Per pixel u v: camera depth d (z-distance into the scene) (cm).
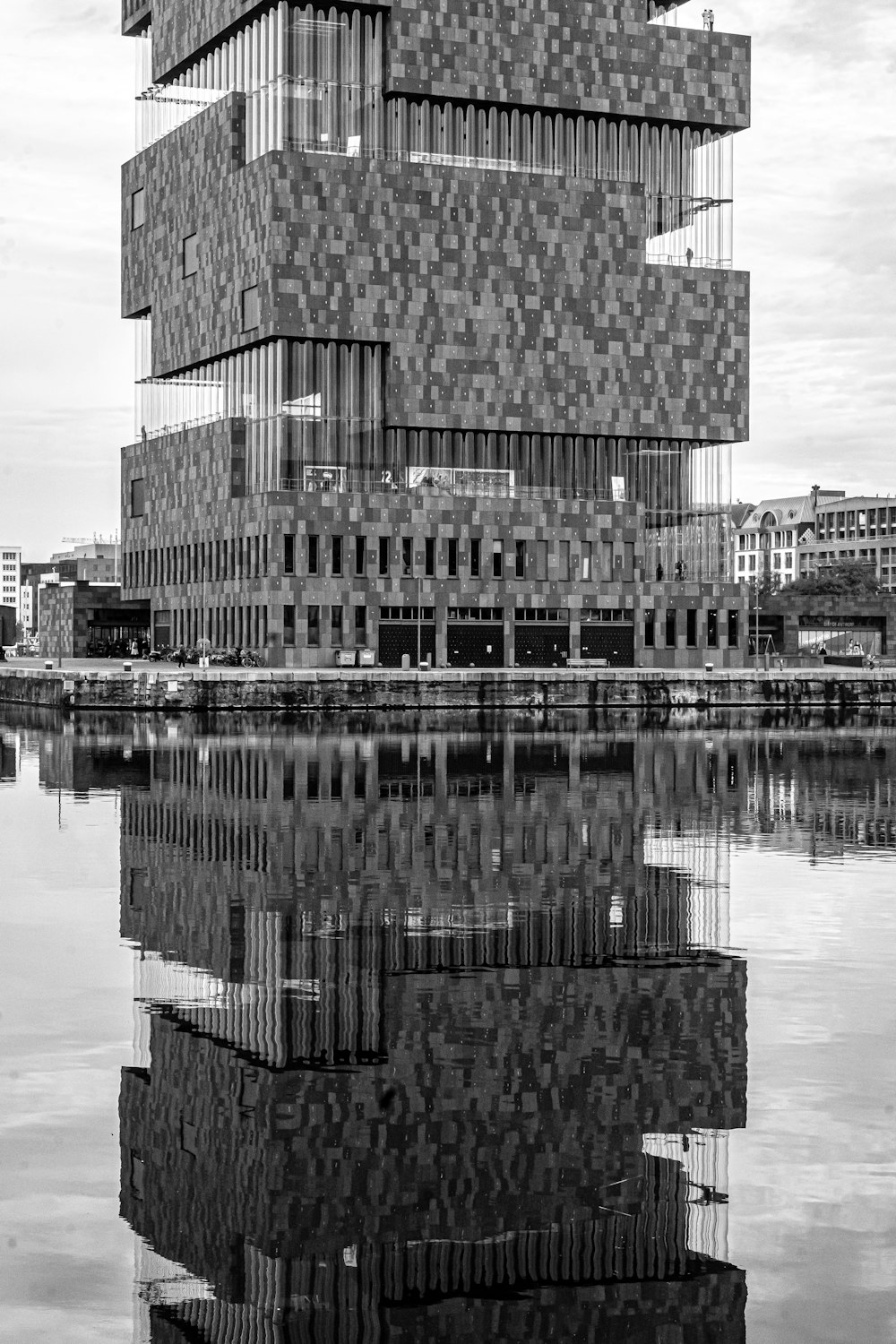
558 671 16025
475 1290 2078
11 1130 2600
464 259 17500
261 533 17225
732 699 16475
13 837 5897
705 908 4519
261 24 17538
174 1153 2503
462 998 3450
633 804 7156
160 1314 2016
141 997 3425
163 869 5156
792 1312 2023
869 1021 3250
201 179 18550
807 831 6244
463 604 17662
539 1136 2586
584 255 17962
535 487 18138
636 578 18350
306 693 14788
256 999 3422
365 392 17438
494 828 6266
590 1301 2053
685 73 18312
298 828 6188
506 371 17712
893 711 15775
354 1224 2262
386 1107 2716
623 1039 3127
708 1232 2225
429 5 17325
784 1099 2758
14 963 3747
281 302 16950
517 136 17975
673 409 18362
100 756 9444
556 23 17812
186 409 19512
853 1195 2352
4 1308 2028
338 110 17275
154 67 19950
